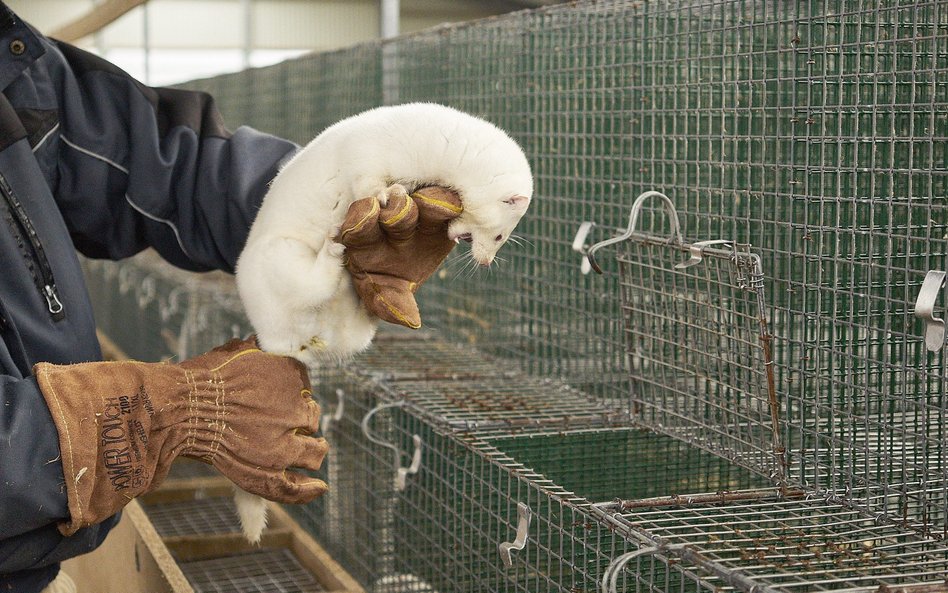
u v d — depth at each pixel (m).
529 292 2.51
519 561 1.71
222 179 1.74
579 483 2.03
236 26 7.75
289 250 1.32
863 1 1.61
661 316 1.85
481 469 1.83
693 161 1.81
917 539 1.41
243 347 1.39
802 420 1.61
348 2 7.64
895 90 1.48
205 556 2.74
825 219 1.71
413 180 1.34
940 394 1.39
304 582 2.58
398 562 2.32
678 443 2.07
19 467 1.27
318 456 1.39
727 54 1.73
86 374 1.34
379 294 1.30
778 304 1.81
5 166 1.59
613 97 2.08
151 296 4.85
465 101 2.68
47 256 1.61
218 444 1.35
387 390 2.34
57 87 1.76
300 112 3.74
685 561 1.29
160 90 1.86
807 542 1.39
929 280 1.26
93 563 2.52
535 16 2.24
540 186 2.41
